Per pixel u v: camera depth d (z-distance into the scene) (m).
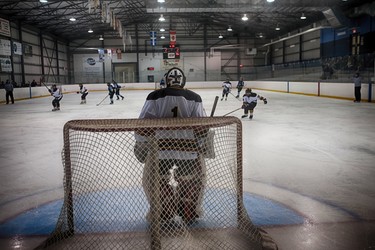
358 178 4.20
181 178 2.41
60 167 4.88
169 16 33.03
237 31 35.91
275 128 8.45
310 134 7.54
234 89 30.53
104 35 35.19
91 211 2.80
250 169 4.64
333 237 2.59
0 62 21.50
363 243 2.49
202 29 35.91
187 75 35.84
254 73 34.25
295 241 2.52
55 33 31.12
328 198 3.46
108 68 35.50
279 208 3.17
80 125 2.19
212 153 2.49
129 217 2.66
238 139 2.46
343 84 17.08
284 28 33.00
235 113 11.98
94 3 13.68
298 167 4.74
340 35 24.33
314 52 28.56
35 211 3.17
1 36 22.42
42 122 10.18
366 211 3.12
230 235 2.36
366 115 10.80
